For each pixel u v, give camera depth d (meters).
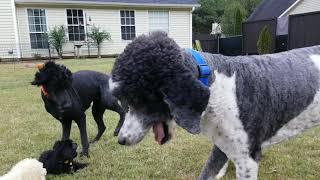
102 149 2.14
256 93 1.10
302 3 9.20
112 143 2.22
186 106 0.86
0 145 2.22
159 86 0.89
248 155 1.12
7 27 9.13
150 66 0.88
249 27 6.41
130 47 0.91
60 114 1.95
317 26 4.55
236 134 1.09
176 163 1.91
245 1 23.12
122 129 0.95
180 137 2.26
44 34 9.61
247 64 1.12
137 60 0.89
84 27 10.09
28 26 9.46
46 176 1.79
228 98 1.06
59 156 1.83
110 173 1.82
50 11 9.66
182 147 2.11
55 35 9.49
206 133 1.13
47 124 2.69
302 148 2.05
